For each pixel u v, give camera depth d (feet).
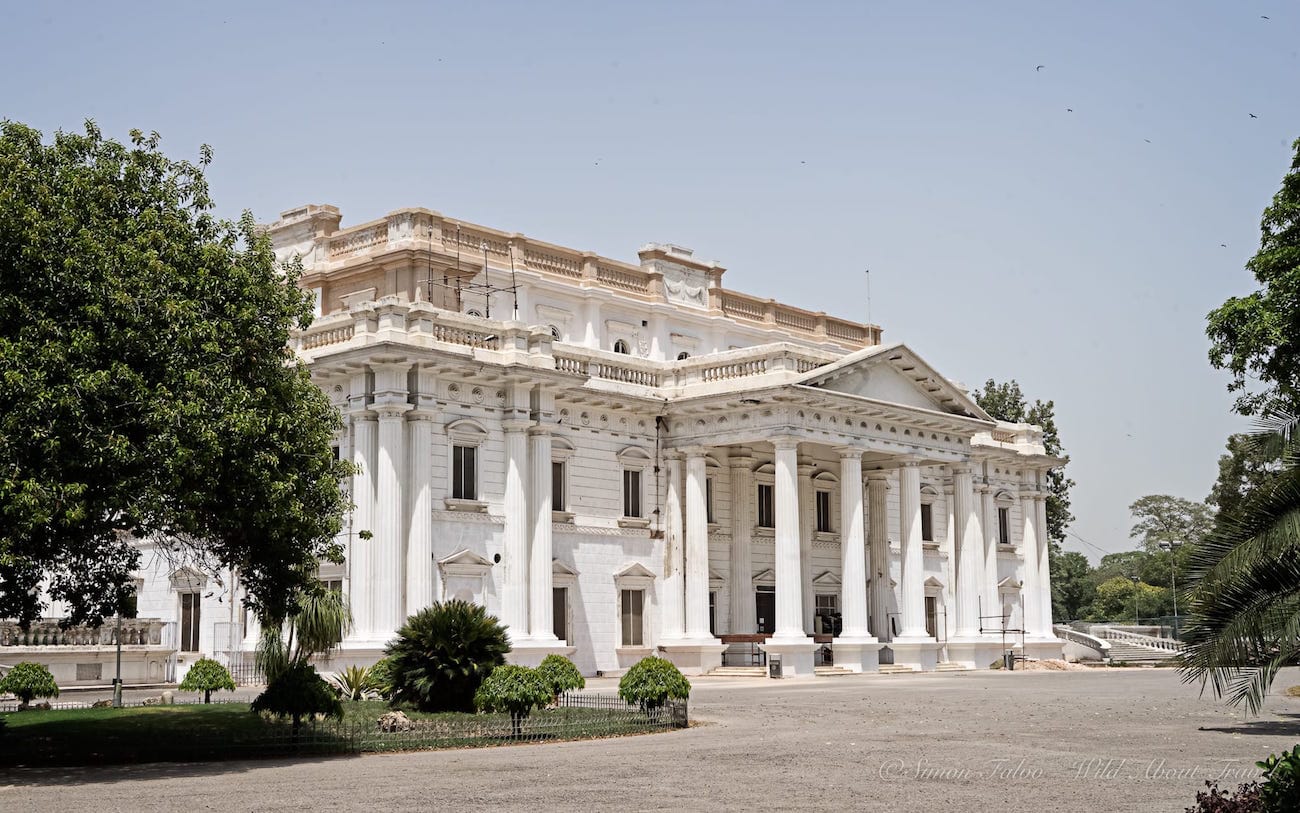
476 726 83.35
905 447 183.93
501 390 153.28
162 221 81.82
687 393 174.91
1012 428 229.86
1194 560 76.43
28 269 73.87
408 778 63.72
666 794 57.98
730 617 180.34
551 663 106.42
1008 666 198.59
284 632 136.87
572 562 161.17
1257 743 79.87
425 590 140.56
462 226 175.01
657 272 197.98
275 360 85.87
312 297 90.48
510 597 150.10
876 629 195.72
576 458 163.32
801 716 102.06
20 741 80.12
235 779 64.03
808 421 168.04
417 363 142.00
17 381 69.46
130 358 75.36
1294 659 76.18
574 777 63.77
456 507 146.20
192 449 73.51
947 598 209.26
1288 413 77.15
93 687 138.00
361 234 176.76
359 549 139.13
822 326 229.66
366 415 141.49
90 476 72.54
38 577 78.33
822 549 194.39
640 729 89.15
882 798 57.06
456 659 97.81
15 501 67.87
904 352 180.86
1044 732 87.61
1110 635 249.55
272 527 79.56
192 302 78.13
